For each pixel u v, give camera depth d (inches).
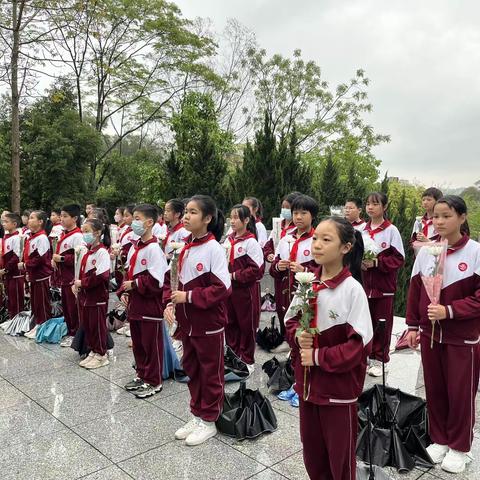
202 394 149.3
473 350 129.3
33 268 255.3
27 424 157.5
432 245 129.1
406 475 126.7
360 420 141.1
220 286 145.0
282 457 136.6
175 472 129.6
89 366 208.2
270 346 229.8
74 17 460.1
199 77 826.8
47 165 629.0
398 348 234.5
